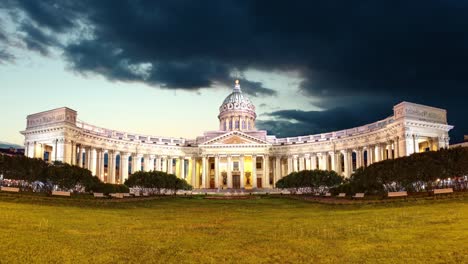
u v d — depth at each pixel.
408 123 88.62
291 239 25.28
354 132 114.69
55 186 65.19
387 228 28.38
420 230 26.52
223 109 155.62
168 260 19.52
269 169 136.38
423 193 52.00
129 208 53.16
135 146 122.00
